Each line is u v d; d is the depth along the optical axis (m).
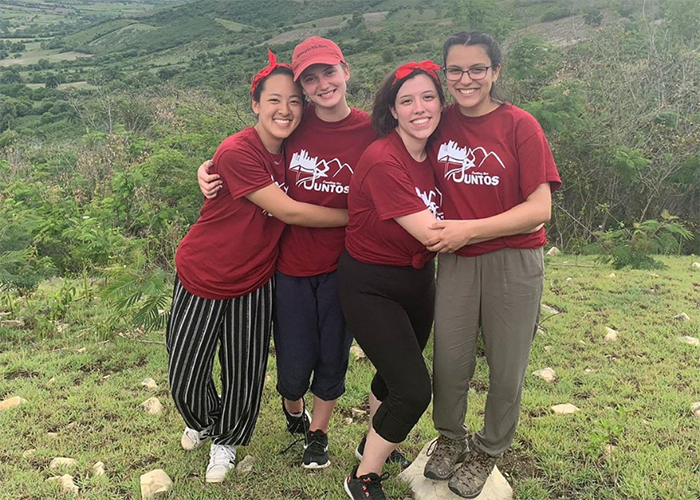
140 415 3.63
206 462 3.16
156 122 14.06
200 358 2.75
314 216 2.60
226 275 2.67
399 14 86.00
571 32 18.27
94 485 2.97
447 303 2.54
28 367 4.30
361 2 130.75
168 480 2.98
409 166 2.43
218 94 15.62
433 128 2.39
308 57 2.45
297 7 136.25
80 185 11.24
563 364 4.33
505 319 2.47
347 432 3.43
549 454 3.14
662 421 3.44
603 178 9.02
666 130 9.47
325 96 2.50
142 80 56.69
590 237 8.99
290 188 2.69
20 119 44.91
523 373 2.59
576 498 2.85
